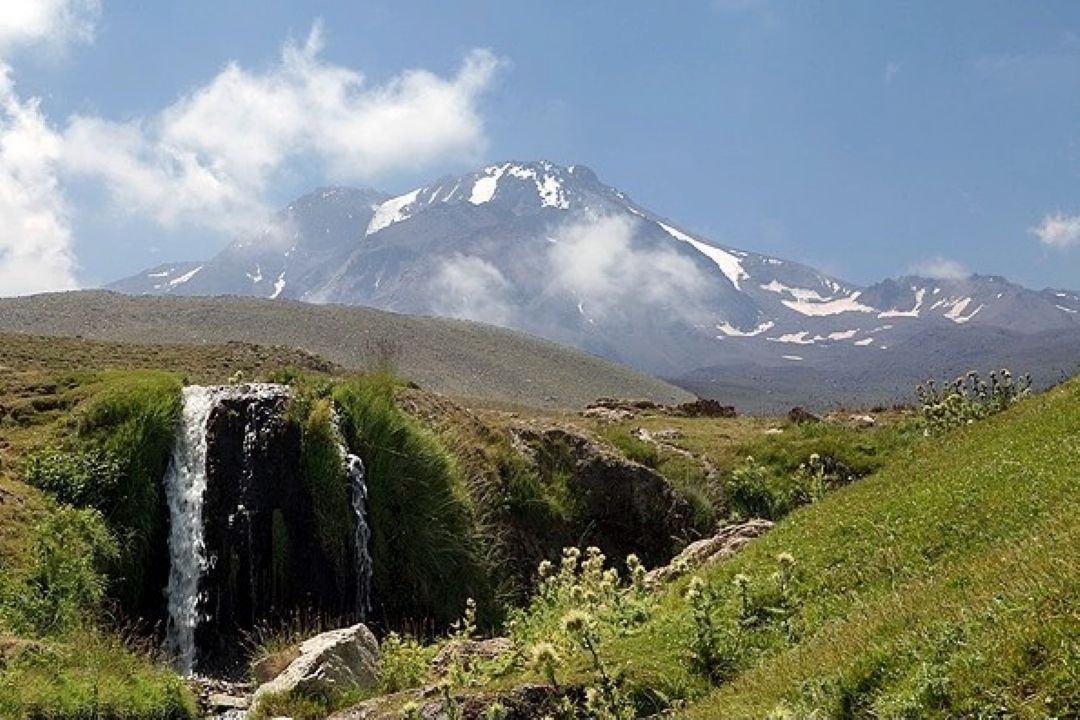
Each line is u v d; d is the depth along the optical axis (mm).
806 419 40531
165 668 17875
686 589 16688
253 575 23516
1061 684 7621
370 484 24453
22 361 42406
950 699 8297
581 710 12414
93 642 17609
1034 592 9047
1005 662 8203
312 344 131000
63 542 20359
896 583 13047
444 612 23812
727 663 13172
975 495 14430
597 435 32688
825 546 15586
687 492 31000
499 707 11742
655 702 12688
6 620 17562
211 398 25016
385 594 23812
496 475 27453
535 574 26344
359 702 15297
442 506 24922
